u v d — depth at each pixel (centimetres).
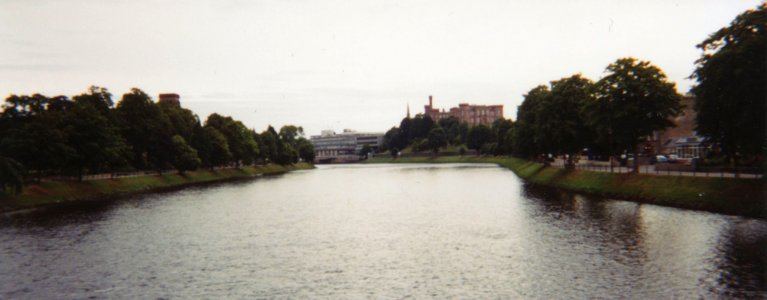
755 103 4866
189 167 12950
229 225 5572
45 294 3127
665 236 4234
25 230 5294
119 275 3512
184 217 6216
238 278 3403
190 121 14262
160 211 6825
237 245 4469
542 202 6856
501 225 5138
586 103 7719
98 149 8962
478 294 2959
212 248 4347
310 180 14225
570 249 3947
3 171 6669
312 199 8450
